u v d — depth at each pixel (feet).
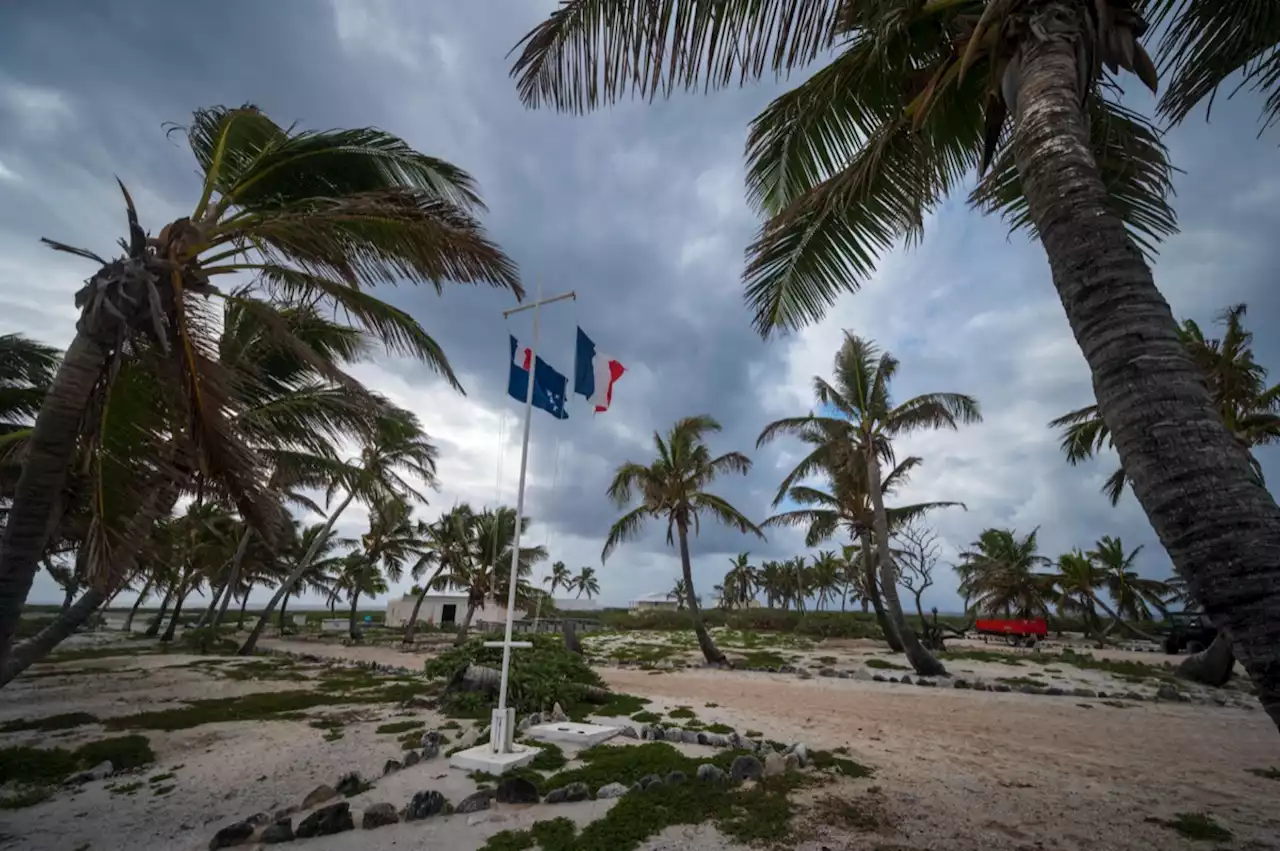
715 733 31.37
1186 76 15.87
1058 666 69.97
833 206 19.52
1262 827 18.72
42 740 30.96
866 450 69.36
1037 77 12.14
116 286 19.10
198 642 96.84
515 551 27.89
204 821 19.67
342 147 25.91
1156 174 18.58
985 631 121.08
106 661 73.92
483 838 17.49
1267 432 57.57
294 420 36.91
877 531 66.33
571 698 38.91
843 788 22.15
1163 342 9.46
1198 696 46.29
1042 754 28.09
